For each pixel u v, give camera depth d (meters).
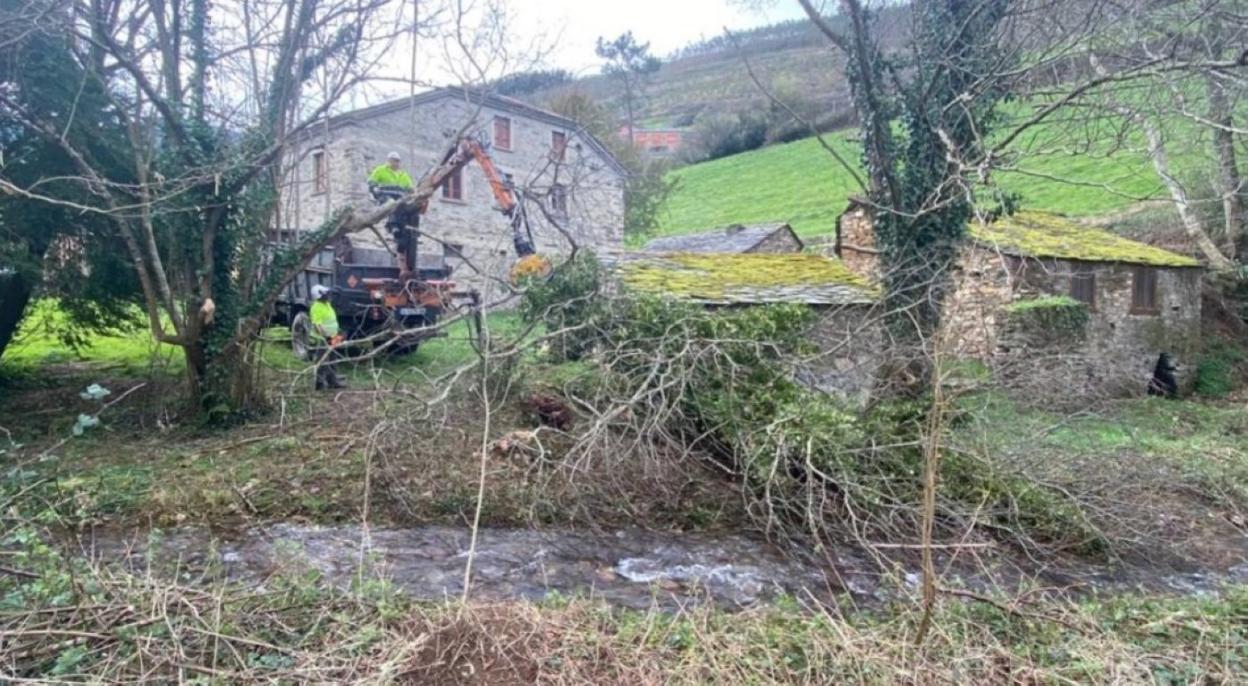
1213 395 15.41
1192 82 8.33
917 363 7.66
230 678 3.30
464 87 9.92
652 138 45.06
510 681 3.53
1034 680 3.69
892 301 8.23
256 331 9.37
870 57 8.62
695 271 11.93
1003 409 7.09
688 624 4.21
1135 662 3.80
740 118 43.88
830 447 6.14
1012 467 6.56
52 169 8.75
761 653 3.89
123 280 9.98
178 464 7.40
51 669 3.26
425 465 7.13
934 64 8.13
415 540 5.96
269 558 5.38
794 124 42.12
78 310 10.24
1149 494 7.25
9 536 4.17
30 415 9.30
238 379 9.16
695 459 7.26
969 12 8.00
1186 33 7.43
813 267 12.87
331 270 12.53
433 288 11.97
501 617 4.01
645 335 7.52
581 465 6.80
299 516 6.30
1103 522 6.33
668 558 5.85
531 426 7.90
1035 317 12.83
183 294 8.96
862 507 5.95
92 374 11.66
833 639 3.99
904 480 6.22
